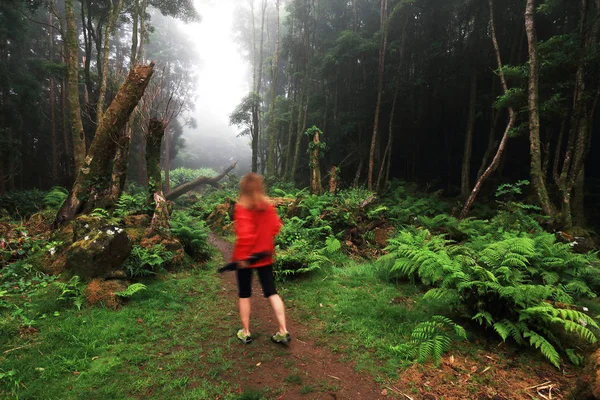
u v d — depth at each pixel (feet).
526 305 10.61
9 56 63.21
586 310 12.73
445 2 47.93
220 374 9.11
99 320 11.59
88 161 22.74
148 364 9.39
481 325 11.42
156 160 23.89
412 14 52.11
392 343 10.52
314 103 69.21
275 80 67.46
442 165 65.57
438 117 60.64
